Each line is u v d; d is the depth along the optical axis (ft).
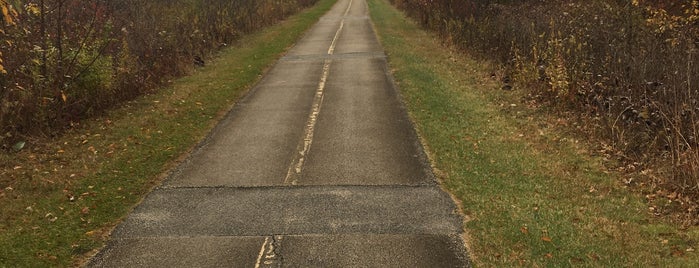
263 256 19.29
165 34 59.77
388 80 50.83
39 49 34.32
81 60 38.06
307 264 18.69
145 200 24.53
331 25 106.01
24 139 31.60
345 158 29.40
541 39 45.75
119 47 46.91
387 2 170.40
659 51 36.68
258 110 40.91
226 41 78.38
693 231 20.38
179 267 18.72
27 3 37.09
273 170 27.86
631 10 44.60
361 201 23.72
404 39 80.94
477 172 27.02
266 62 63.00
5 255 19.57
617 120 30.58
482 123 35.83
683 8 43.04
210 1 92.17
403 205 23.24
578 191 24.59
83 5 45.21
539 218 21.72
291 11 134.10
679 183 23.99
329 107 41.11
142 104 42.47
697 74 29.68
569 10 49.80
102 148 31.81
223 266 18.70
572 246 19.48
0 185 25.95
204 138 34.14
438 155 29.63
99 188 25.94
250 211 22.98
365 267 18.42
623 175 26.43
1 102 32.27
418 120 36.76
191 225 21.88
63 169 28.25
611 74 35.50
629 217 21.88
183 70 56.08
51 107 34.76
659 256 18.72
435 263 18.58
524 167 27.66
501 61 53.21
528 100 41.14
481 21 67.21
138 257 19.52
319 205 23.39
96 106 38.86
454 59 61.57
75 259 19.58
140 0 64.85
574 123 34.27
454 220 21.74
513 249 19.39
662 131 27.76
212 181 26.63
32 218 22.66
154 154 30.94
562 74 37.37
